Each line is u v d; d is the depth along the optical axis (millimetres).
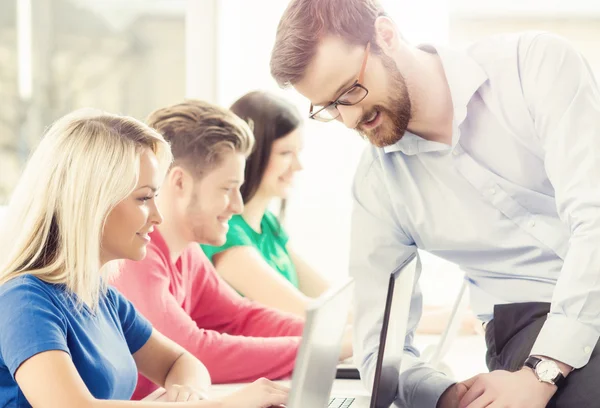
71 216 1465
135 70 3963
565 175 1533
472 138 1710
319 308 1162
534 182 1694
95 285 1524
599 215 1471
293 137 2645
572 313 1474
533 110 1619
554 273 1709
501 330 1706
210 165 2104
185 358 1824
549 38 1630
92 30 3961
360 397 1774
